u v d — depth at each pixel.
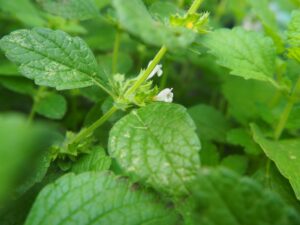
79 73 0.09
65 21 0.15
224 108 0.17
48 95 0.13
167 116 0.08
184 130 0.08
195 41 0.09
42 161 0.09
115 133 0.08
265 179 0.11
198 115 0.14
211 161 0.12
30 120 0.13
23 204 0.09
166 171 0.08
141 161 0.08
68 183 0.08
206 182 0.06
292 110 0.12
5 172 0.05
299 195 0.09
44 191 0.08
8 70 0.13
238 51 0.11
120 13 0.06
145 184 0.08
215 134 0.14
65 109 0.13
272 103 0.14
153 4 0.12
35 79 0.09
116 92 0.10
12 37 0.09
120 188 0.08
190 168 0.08
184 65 0.19
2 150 0.05
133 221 0.07
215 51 0.11
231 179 0.06
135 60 0.18
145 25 0.06
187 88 0.19
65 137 0.11
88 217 0.07
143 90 0.09
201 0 0.09
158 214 0.08
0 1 0.15
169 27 0.08
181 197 0.07
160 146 0.08
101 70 0.10
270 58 0.11
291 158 0.10
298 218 0.06
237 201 0.06
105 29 0.17
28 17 0.15
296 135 0.13
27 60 0.09
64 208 0.07
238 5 0.20
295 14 0.11
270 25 0.14
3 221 0.09
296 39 0.10
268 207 0.06
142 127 0.08
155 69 0.10
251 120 0.14
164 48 0.09
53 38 0.10
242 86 0.15
